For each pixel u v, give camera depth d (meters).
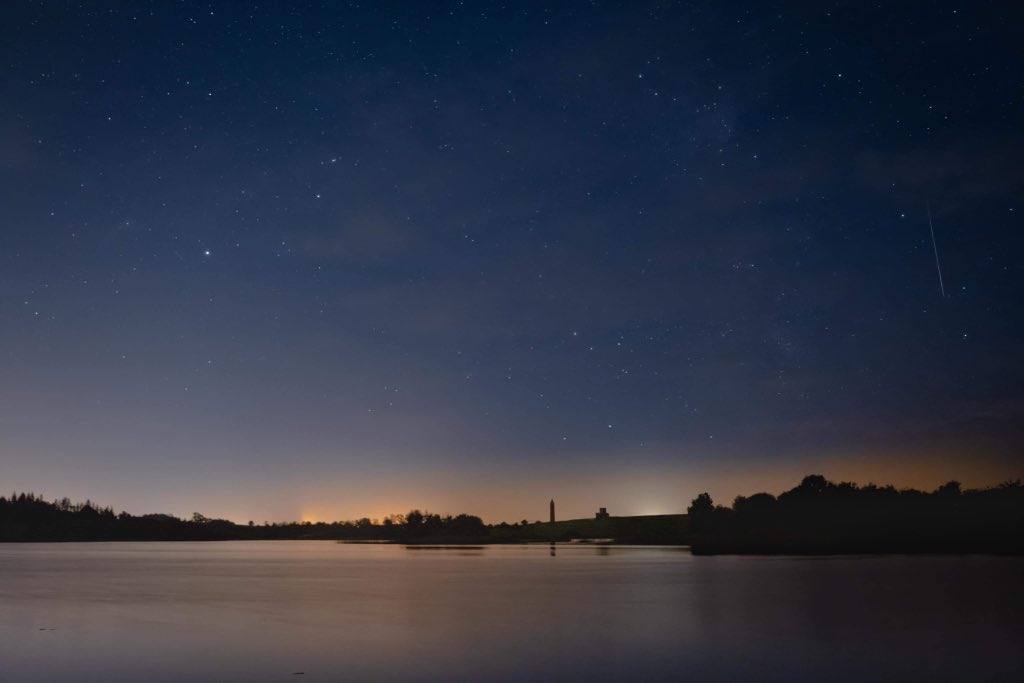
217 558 63.19
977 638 14.47
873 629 15.70
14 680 11.84
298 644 15.02
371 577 35.31
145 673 12.30
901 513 70.75
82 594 27.23
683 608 20.06
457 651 14.04
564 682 11.38
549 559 50.38
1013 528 56.59
